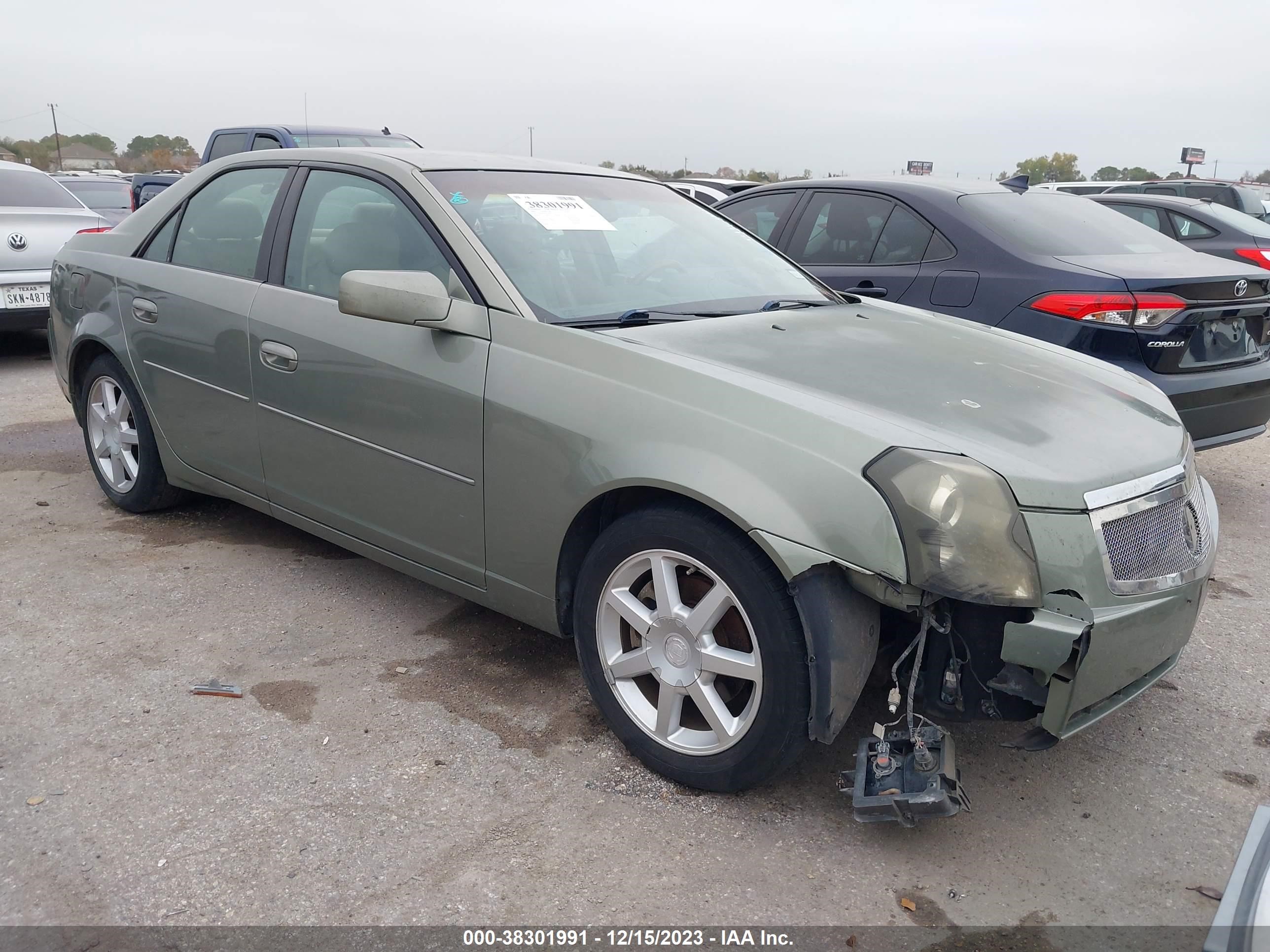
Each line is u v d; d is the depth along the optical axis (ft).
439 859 7.57
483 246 9.97
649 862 7.61
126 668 10.32
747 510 7.53
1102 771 9.05
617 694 8.82
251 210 12.36
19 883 7.20
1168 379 14.38
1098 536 7.39
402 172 10.75
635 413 8.36
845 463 7.38
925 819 8.13
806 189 18.94
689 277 11.10
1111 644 7.32
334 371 10.62
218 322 12.04
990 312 15.51
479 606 12.07
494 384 9.24
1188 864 7.78
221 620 11.49
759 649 7.72
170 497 14.48
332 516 11.28
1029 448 7.68
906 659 8.00
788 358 8.98
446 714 9.62
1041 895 7.38
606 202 11.77
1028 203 17.47
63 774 8.48
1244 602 12.89
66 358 14.90
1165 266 15.30
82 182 62.13
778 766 7.93
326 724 9.39
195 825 7.87
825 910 7.15
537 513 9.05
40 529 14.24
